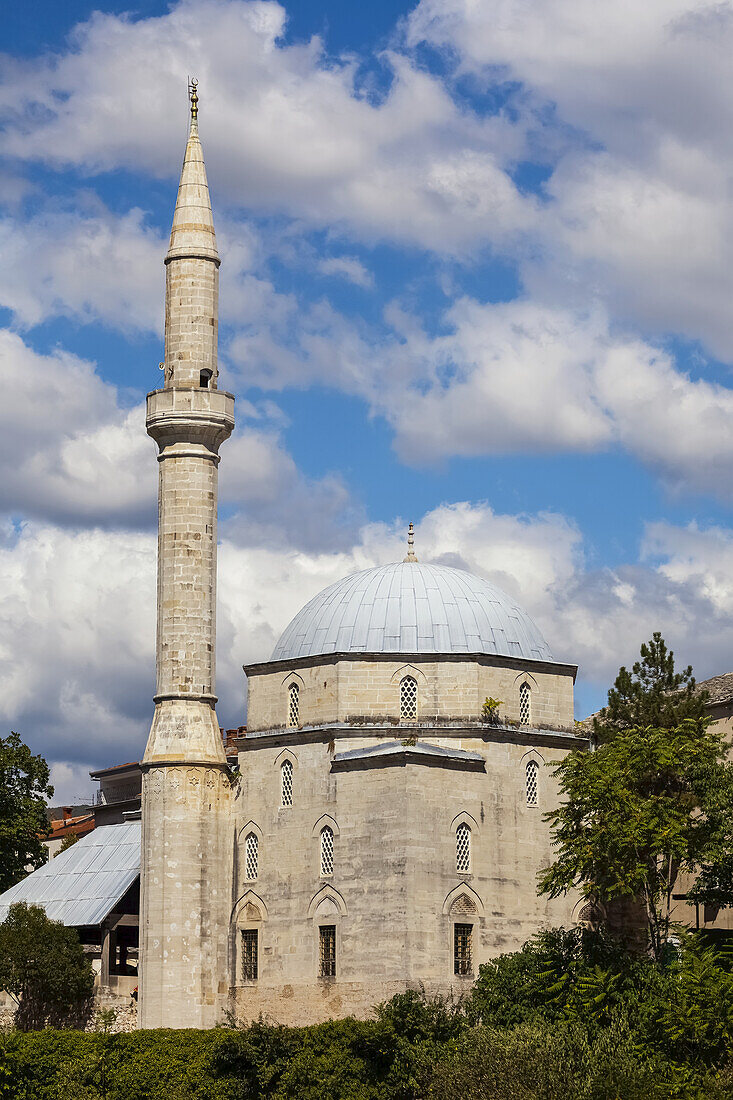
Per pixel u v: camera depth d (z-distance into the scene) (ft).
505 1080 217.77
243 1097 249.14
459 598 303.07
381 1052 244.42
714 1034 218.79
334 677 291.58
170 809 291.58
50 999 299.17
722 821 252.21
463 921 278.46
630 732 264.31
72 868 330.34
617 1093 210.59
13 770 370.53
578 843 254.47
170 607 301.43
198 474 305.73
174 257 314.35
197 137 323.37
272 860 292.81
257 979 289.94
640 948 287.28
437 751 282.36
